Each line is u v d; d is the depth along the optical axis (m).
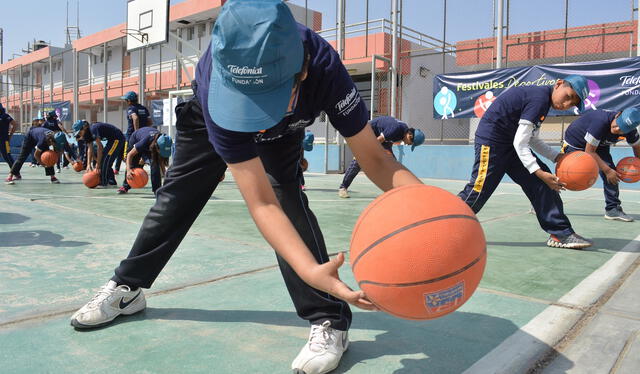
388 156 1.56
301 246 1.22
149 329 1.94
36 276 2.69
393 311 1.19
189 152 1.85
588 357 1.69
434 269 1.11
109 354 1.70
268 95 1.12
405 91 14.98
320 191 8.10
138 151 6.96
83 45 26.14
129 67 27.28
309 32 1.48
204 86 1.35
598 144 4.61
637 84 8.80
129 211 5.32
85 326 1.92
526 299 2.34
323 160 13.98
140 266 2.00
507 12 10.58
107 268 2.88
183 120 1.80
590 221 5.08
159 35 13.55
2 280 2.60
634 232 4.37
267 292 2.42
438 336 1.88
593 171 3.39
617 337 1.85
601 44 11.17
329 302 1.61
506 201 6.92
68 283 2.56
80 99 27.14
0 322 1.99
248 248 3.43
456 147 11.48
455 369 1.60
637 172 4.59
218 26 1.10
